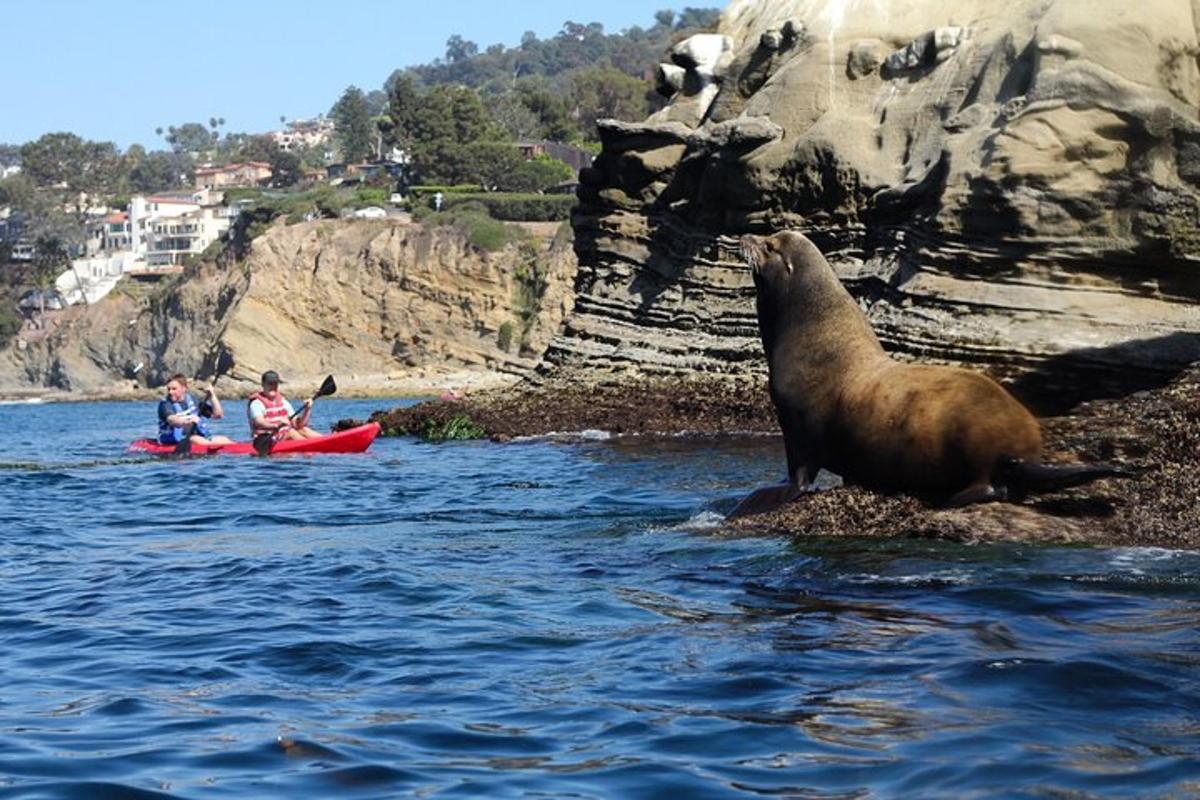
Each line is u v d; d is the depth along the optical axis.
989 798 4.27
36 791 4.75
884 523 9.00
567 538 10.09
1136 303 18.56
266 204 90.69
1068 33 19.17
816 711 5.30
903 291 19.75
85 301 104.88
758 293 10.21
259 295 75.12
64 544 11.09
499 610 7.55
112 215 144.00
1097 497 8.92
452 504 12.98
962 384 9.05
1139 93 18.59
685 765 4.77
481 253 74.00
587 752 4.99
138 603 8.19
